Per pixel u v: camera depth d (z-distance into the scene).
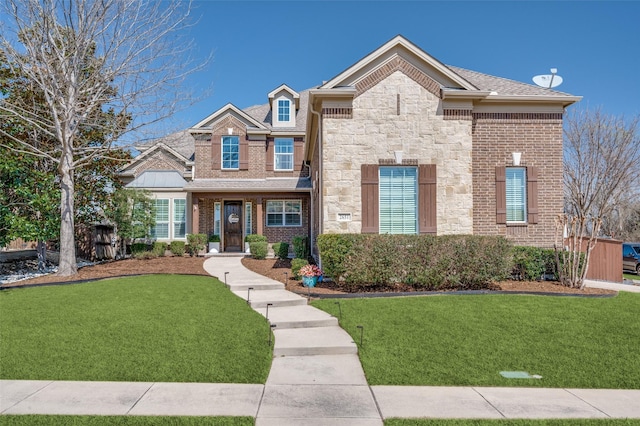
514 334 6.35
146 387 4.48
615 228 34.66
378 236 9.48
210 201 20.70
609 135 27.59
